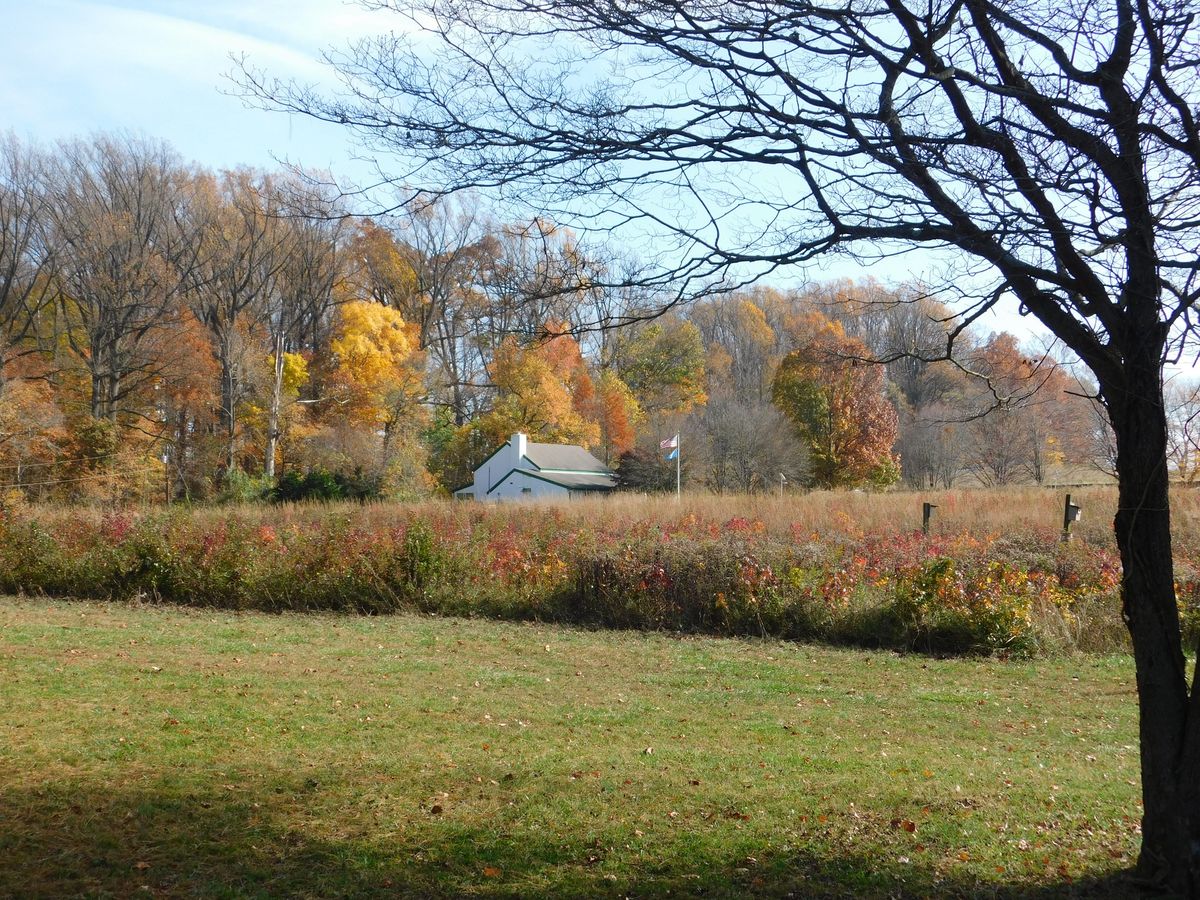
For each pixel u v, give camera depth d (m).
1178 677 4.64
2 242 44.34
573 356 34.09
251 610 16.42
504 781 6.88
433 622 15.21
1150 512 4.62
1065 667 12.04
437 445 51.00
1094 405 6.30
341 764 7.22
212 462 44.22
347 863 5.27
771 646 13.34
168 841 5.53
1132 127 4.47
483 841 5.66
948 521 21.31
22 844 5.39
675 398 44.94
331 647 12.82
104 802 6.14
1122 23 4.70
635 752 7.85
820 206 5.05
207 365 44.66
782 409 42.59
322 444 45.28
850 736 8.61
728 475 41.53
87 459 40.44
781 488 37.38
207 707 8.94
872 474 40.19
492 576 16.39
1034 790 6.84
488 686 10.48
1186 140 4.68
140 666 10.95
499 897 4.88
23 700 8.99
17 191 43.91
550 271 5.46
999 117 4.71
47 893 4.76
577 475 46.09
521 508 25.17
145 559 17.66
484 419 50.00
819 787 6.89
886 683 11.05
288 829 5.78
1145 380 4.58
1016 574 13.94
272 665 11.34
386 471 44.78
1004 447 31.77
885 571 14.63
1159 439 4.61
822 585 14.13
